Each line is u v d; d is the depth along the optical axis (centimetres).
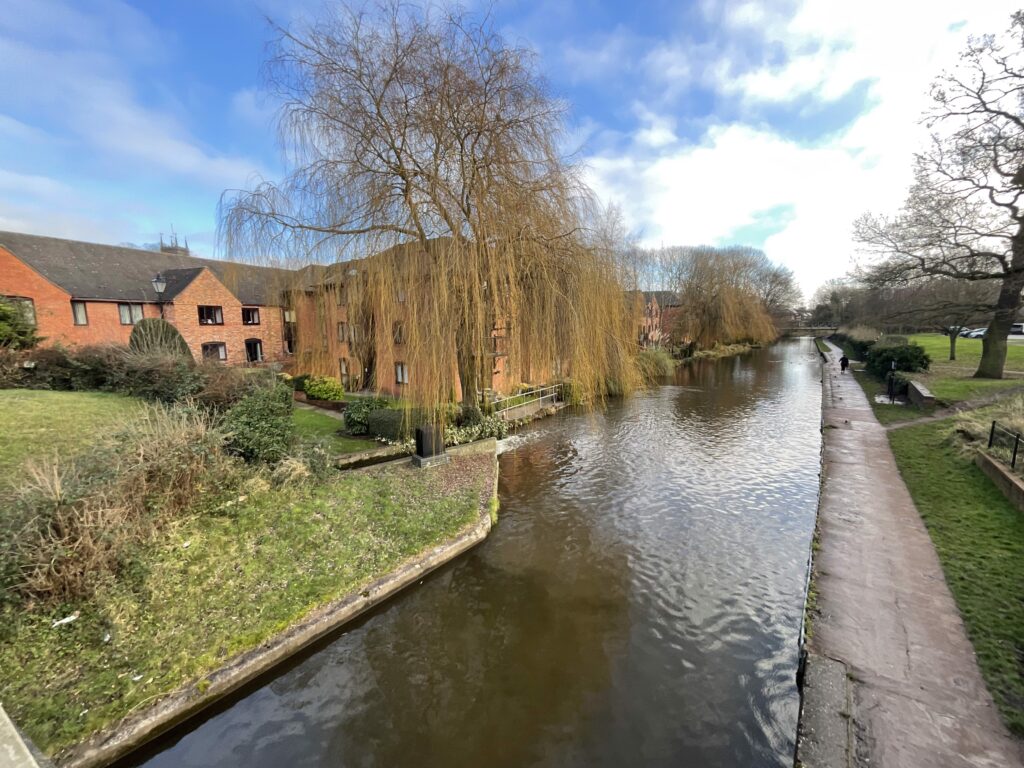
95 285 1959
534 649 523
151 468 602
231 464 717
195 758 394
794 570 678
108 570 491
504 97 872
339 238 924
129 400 1099
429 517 770
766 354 4416
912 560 596
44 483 503
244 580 553
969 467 899
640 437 1427
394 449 1083
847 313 3991
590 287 1024
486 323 1009
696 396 2138
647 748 398
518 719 432
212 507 644
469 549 737
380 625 560
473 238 919
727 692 456
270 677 479
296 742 411
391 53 842
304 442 892
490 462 1080
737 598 613
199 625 483
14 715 368
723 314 3684
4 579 430
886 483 884
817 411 1783
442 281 882
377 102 848
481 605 601
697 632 547
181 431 668
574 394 1079
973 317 1630
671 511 888
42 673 402
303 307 1067
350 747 406
